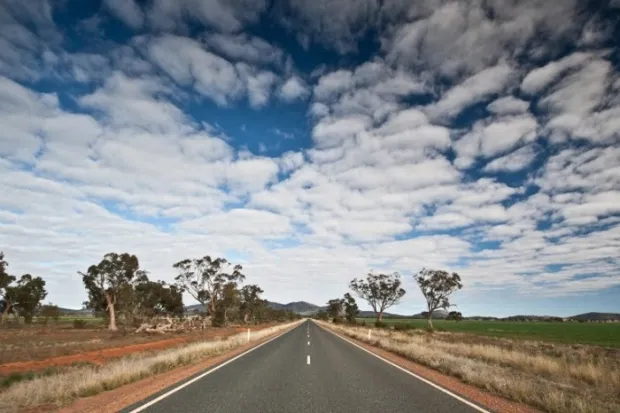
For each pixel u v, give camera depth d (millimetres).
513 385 10461
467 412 8109
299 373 13594
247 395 9648
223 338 33031
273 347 25000
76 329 53844
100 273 52688
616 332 70625
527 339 49312
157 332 44625
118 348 28141
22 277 64312
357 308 99438
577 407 8492
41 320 76062
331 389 10555
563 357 24297
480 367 14484
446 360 16453
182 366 16000
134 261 54281
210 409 8164
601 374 15117
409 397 9586
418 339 36906
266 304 114625
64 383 10367
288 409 8234
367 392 10172
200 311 83500
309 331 49938
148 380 12312
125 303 55875
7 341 32594
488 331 73125
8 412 8062
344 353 21281
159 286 63531
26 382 11375
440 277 78375
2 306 63500
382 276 86312
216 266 68562
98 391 10305
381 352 22656
